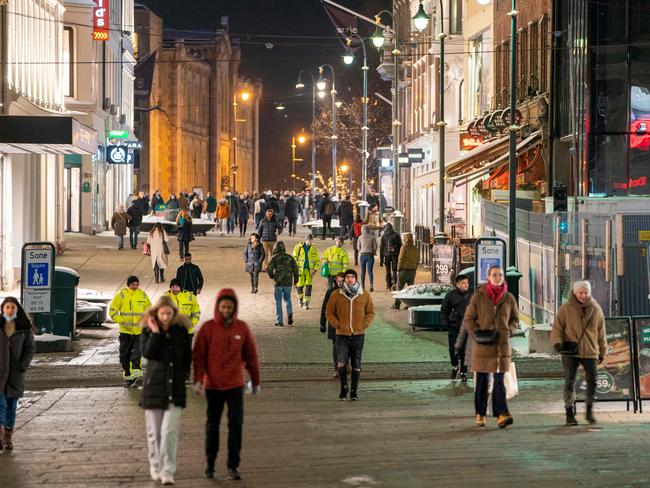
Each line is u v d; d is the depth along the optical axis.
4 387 31.66
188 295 47.22
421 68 143.38
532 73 90.88
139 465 29.22
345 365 41.47
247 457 29.80
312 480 26.56
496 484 25.73
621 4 76.00
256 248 78.25
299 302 74.19
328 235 132.62
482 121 96.19
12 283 80.12
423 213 139.38
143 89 190.50
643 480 26.06
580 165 76.69
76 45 124.81
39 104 93.00
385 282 85.88
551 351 53.44
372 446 31.22
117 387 46.09
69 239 119.38
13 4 80.69
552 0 81.88
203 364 27.05
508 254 66.62
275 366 50.97
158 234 83.75
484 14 108.81
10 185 79.06
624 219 53.19
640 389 37.22
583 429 33.94
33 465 29.44
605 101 76.31
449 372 48.97
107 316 66.94
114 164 144.62
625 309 53.31
